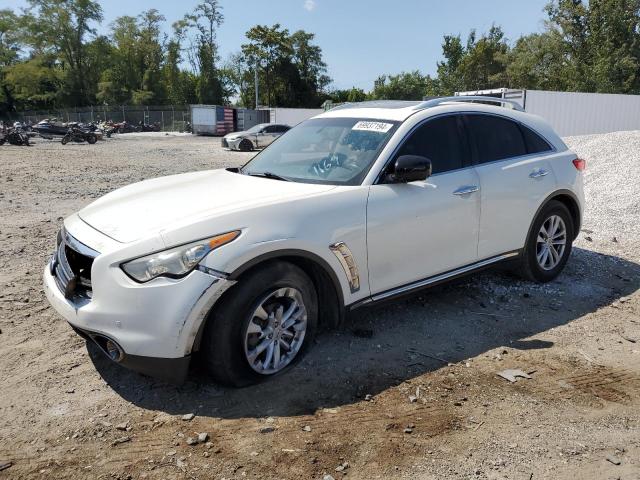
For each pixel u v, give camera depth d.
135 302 2.99
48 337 4.03
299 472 2.64
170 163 17.86
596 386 3.53
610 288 5.35
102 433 2.92
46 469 2.64
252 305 3.20
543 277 5.29
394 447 2.84
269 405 3.20
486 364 3.78
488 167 4.61
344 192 3.71
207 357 3.20
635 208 8.22
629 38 41.91
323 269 3.54
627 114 23.05
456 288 5.18
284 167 4.34
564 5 44.34
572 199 5.38
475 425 3.06
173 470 2.64
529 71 46.81
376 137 4.17
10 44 76.50
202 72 75.88
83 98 79.00
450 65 54.72
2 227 7.46
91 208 3.85
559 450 2.86
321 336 4.10
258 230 3.23
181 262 3.02
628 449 2.89
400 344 4.03
